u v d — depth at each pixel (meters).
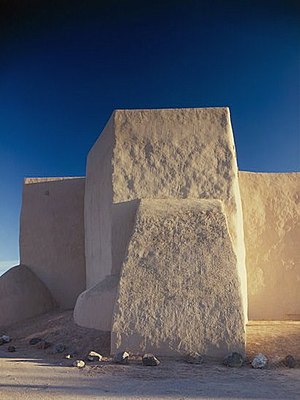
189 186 8.13
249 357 5.65
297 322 8.95
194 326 5.73
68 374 4.81
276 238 10.01
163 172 8.23
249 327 7.66
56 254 11.37
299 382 4.52
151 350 5.67
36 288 10.84
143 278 6.18
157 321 5.79
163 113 8.58
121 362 5.36
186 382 4.46
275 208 10.14
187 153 8.33
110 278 7.42
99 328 6.86
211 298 5.93
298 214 10.11
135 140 8.44
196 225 6.81
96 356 5.59
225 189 8.08
